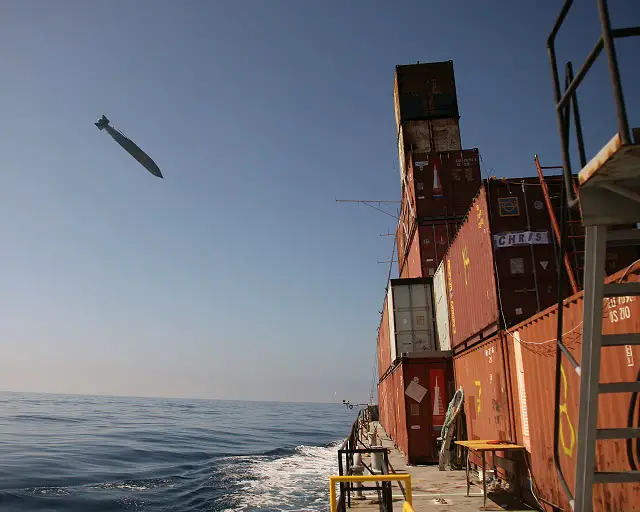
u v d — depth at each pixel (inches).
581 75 144.6
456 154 1016.9
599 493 293.1
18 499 848.3
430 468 669.3
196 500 890.1
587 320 163.9
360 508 454.9
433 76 1268.5
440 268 824.3
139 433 2468.0
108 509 818.8
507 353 484.4
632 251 483.5
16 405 5925.2
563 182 180.4
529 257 523.5
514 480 456.1
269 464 1400.1
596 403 168.9
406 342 866.1
